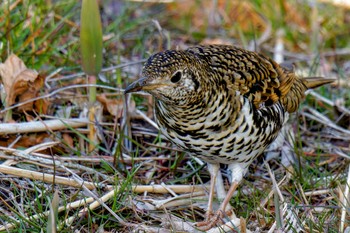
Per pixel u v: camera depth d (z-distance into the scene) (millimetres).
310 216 9852
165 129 9414
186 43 15688
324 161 11594
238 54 9914
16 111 11781
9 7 12547
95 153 11328
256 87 9703
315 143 12195
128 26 14742
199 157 9797
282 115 10312
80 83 12570
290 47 15922
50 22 13461
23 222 9406
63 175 10594
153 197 10422
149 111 12258
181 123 9094
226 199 9992
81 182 10180
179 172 11211
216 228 9695
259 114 9562
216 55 9633
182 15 16547
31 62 12406
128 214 9977
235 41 15883
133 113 12109
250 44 15211
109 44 13781
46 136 11375
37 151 10938
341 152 11836
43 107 11805
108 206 9977
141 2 15562
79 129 11578
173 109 8969
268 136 9859
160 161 11352
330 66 15156
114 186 10258
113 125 11773
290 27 16266
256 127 9484
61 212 9781
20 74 11586
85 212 9695
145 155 11531
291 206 9898
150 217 9977
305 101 13094
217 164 10273
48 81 12367
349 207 9875
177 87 8680
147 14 15906
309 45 15867
